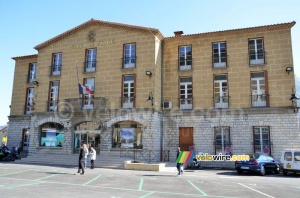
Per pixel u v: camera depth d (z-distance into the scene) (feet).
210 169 60.23
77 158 65.77
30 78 89.45
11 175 41.86
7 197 25.34
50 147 73.26
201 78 69.21
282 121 61.62
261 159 52.26
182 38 72.13
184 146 67.87
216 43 70.33
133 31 71.87
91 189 31.45
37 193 27.78
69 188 31.65
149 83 67.77
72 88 74.90
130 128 68.18
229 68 67.46
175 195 29.04
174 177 44.57
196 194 29.96
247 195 29.86
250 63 66.49
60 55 79.30
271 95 63.31
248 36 67.31
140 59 69.67
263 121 63.00
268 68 64.54
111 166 59.57
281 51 64.23
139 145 66.49
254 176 48.57
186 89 70.59
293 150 50.72
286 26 64.34
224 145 65.21
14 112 88.12
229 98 66.18
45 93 77.41
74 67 76.02
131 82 70.18
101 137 69.26
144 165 55.31
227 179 43.16
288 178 46.26
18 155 78.48
